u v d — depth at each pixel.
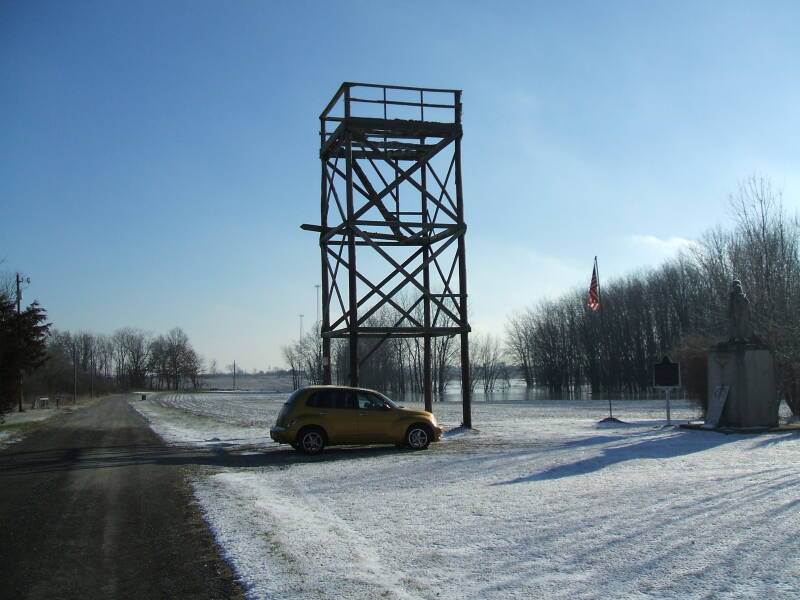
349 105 21.55
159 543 8.70
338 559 7.66
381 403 18.94
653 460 14.44
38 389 85.56
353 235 21.52
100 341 163.12
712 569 6.75
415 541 8.35
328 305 23.22
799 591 6.06
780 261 30.14
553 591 6.36
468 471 13.84
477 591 6.44
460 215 22.67
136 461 17.58
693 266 73.19
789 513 8.70
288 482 13.39
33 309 40.38
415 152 23.67
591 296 32.31
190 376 164.50
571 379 106.81
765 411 20.34
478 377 116.56
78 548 8.55
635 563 7.06
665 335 86.56
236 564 7.55
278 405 64.75
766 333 27.61
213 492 12.29
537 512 9.60
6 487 13.52
